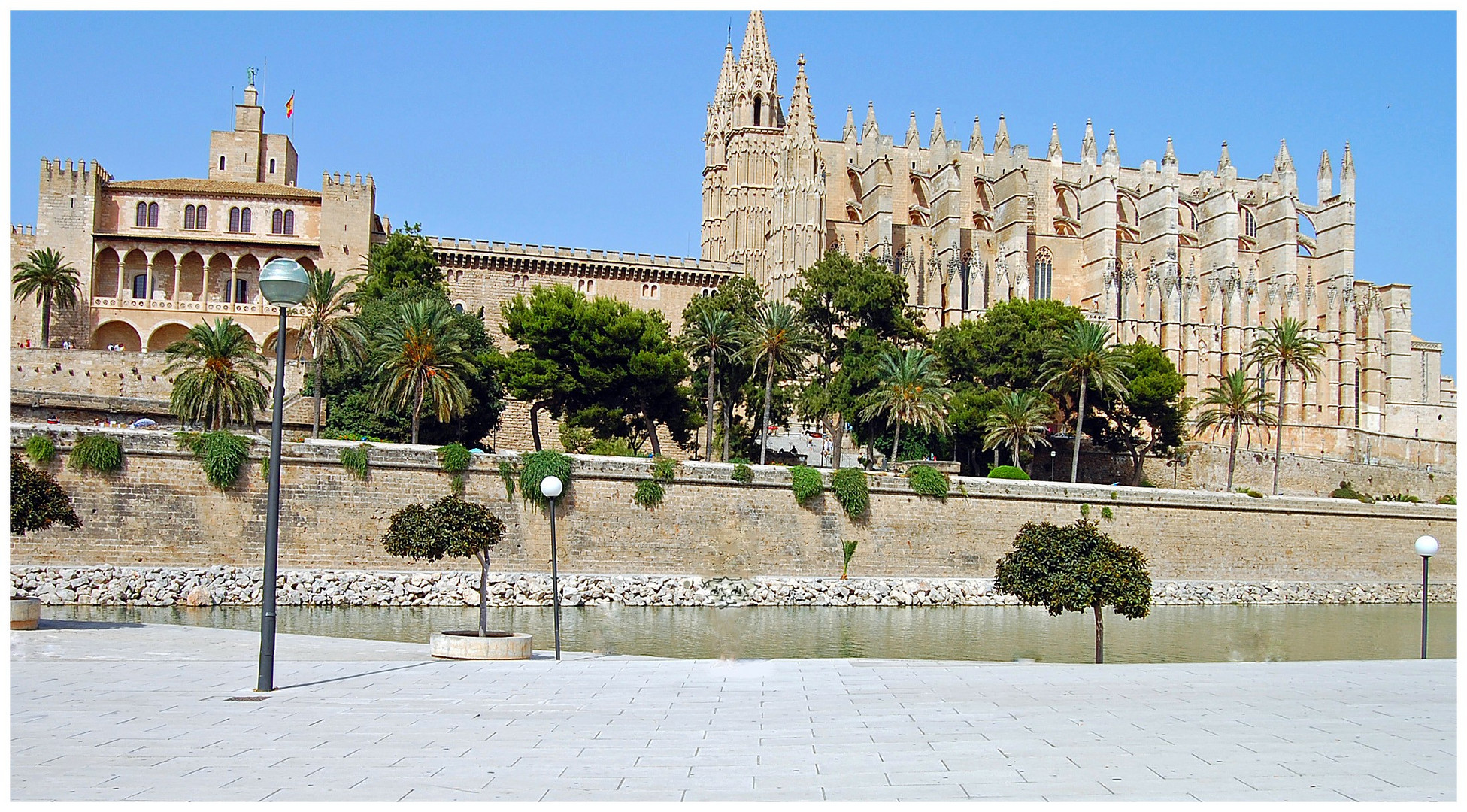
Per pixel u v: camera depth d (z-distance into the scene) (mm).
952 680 21984
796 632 43094
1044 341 77438
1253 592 60562
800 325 70812
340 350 66625
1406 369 119625
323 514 46656
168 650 26172
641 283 98562
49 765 13500
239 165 99438
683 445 74500
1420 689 20781
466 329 73625
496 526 30656
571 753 14594
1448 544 66500
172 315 84688
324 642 28969
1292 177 119125
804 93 104375
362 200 89875
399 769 13516
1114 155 113812
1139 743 15297
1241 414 80938
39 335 83500
